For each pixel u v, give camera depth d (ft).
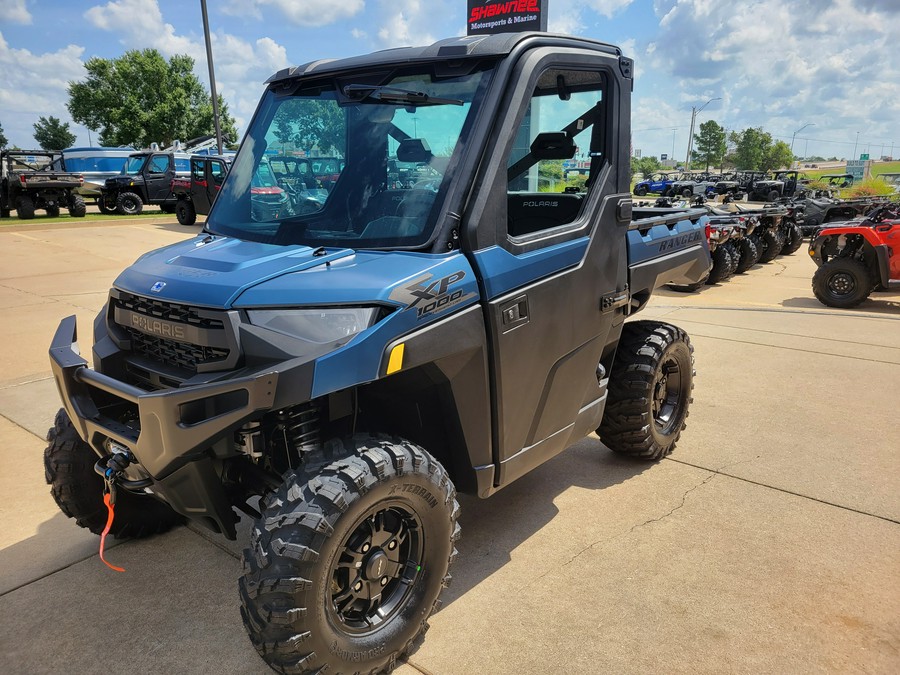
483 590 9.59
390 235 8.12
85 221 66.74
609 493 12.52
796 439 14.97
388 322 7.05
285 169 9.30
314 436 7.79
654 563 10.23
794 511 11.78
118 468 7.82
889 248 31.32
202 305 7.19
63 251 46.26
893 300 35.06
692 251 13.89
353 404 8.23
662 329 12.89
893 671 7.95
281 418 7.55
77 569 10.20
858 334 25.07
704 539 10.91
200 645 8.55
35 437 14.97
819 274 33.22
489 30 30.83
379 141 8.63
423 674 7.98
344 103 9.06
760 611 9.07
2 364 20.25
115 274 36.96
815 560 10.27
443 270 7.66
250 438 7.25
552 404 9.90
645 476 13.23
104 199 80.48
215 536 11.22
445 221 7.84
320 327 6.87
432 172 8.18
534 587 9.66
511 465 9.33
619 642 8.49
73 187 72.49
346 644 7.20
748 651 8.30
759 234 50.93
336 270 7.51
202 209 63.72
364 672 7.50
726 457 14.06
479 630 8.75
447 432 8.64
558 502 12.20
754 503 12.09
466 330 7.91
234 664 8.21
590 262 9.91
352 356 6.76
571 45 9.20
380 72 9.00
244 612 6.85
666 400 14.06
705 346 23.22
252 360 6.88
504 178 8.29
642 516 11.67
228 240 9.06
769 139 348.59
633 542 10.84
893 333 25.21
